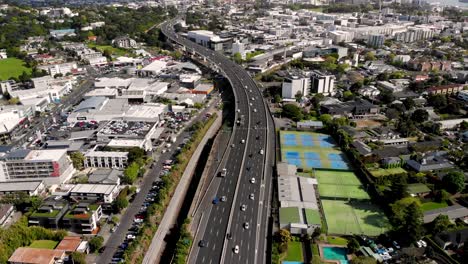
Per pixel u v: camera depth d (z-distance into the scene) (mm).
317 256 173125
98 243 186125
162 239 198375
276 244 181250
